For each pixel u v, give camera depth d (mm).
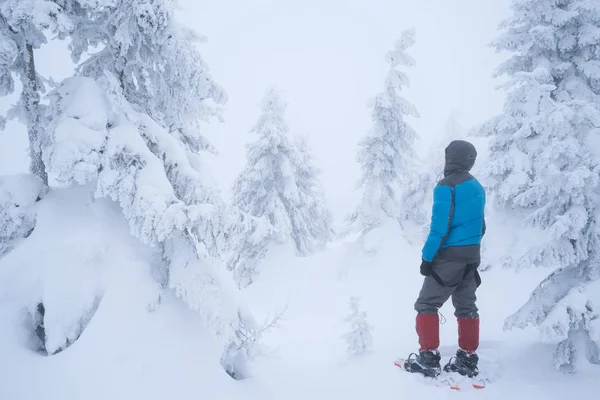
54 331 3457
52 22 3537
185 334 3777
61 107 3896
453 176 3869
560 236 3627
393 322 8047
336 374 4238
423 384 3613
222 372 3771
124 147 3836
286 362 5488
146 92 4805
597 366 3479
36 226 3947
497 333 5023
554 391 3299
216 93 4641
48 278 3580
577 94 10656
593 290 3408
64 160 3533
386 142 16844
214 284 4113
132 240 4078
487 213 11055
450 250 3738
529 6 11156
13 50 3707
